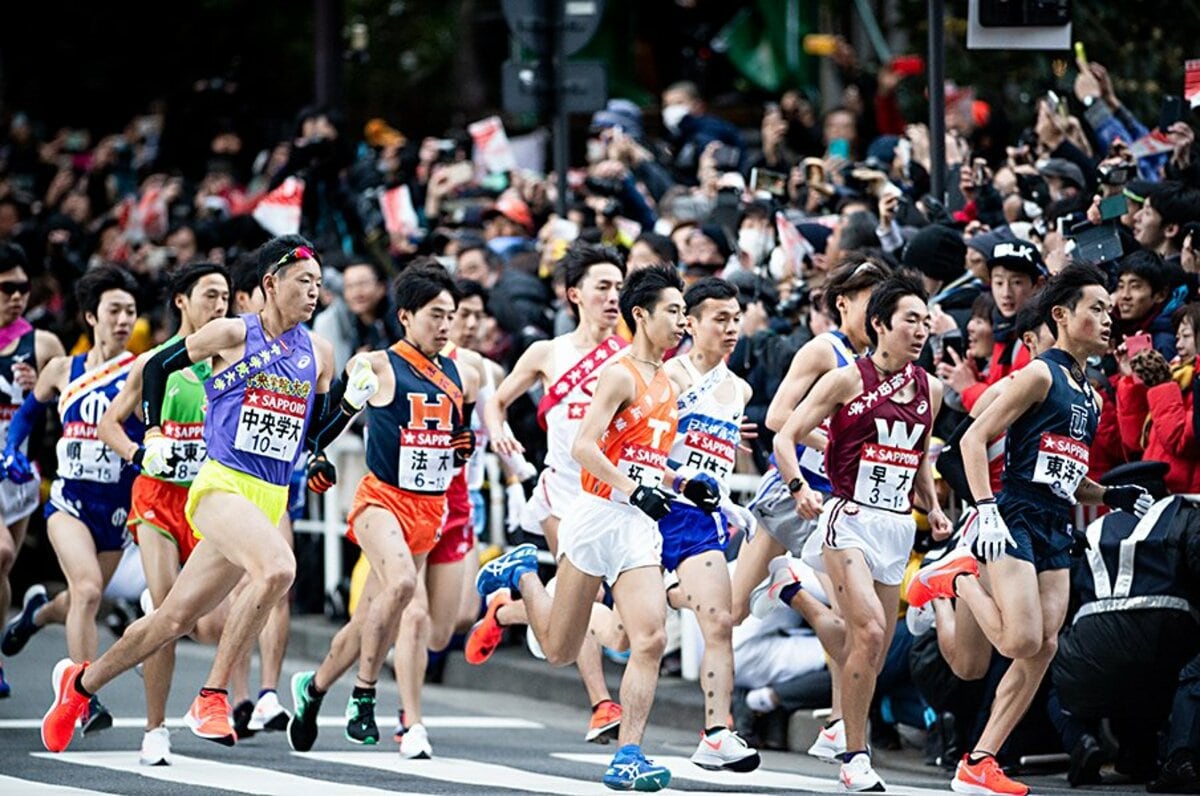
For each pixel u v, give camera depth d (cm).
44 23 7800
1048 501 2680
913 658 3020
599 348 3206
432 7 8119
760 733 3359
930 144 3431
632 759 2655
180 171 6297
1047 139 3603
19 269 3531
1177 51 4247
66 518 3281
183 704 3634
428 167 4931
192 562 2811
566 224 4175
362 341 4247
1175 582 2823
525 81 4322
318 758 3059
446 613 3225
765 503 2934
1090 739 2897
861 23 6034
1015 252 3102
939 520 2811
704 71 6694
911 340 2689
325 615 4472
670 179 4509
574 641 2752
